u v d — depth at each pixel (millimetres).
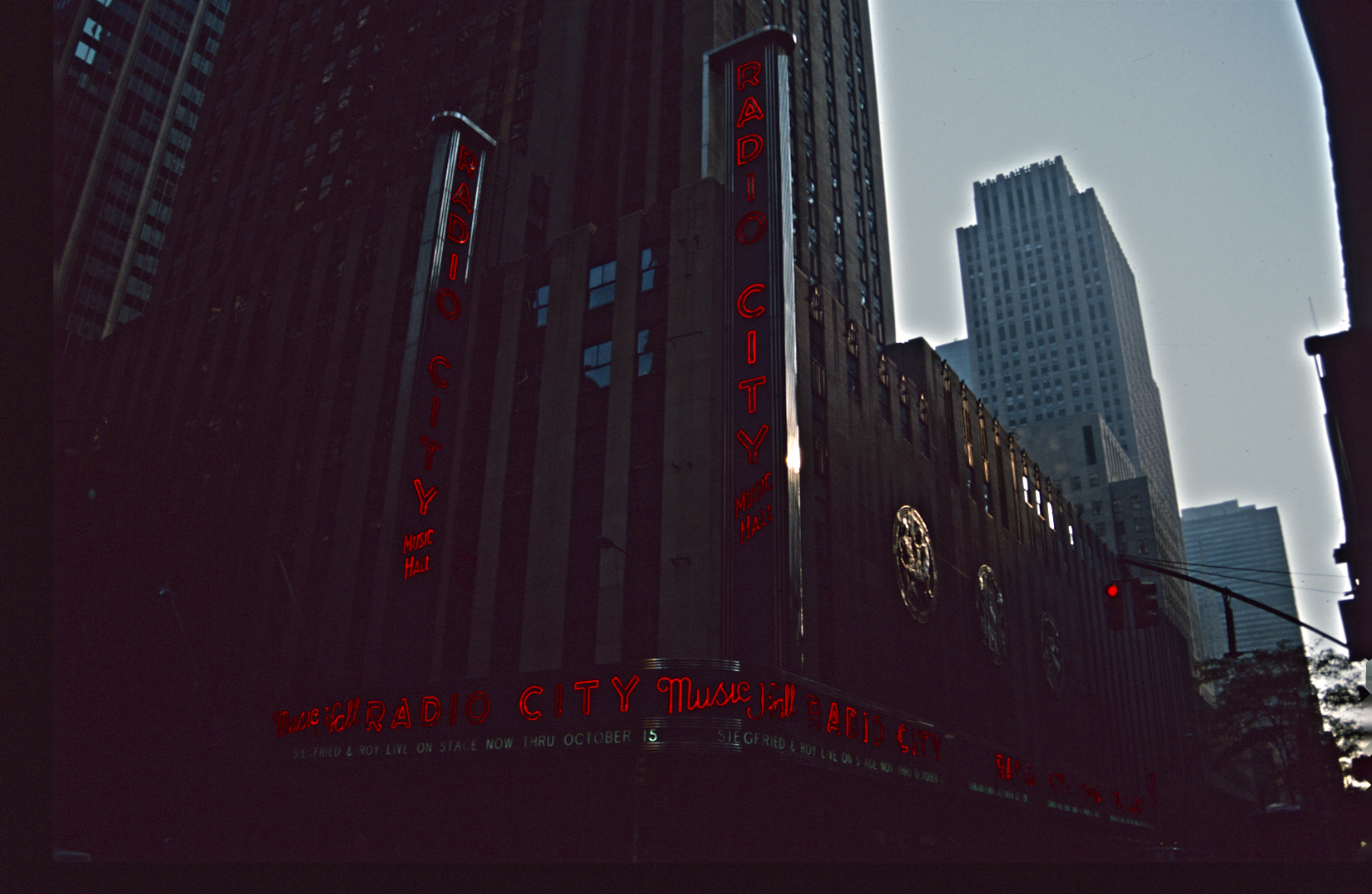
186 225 88000
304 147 78375
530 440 48844
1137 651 109250
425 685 40844
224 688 54219
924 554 60125
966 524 69062
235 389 66062
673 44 67500
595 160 67000
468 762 38344
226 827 48375
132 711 54688
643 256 49406
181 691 54938
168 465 67312
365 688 46250
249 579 57156
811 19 80500
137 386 75250
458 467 50688
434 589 48250
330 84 80750
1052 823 67375
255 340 67688
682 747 34000
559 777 41125
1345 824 58562
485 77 68938
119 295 114125
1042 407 191500
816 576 47344
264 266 71750
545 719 36844
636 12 72188
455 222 55781
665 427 44094
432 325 52688
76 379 82062
